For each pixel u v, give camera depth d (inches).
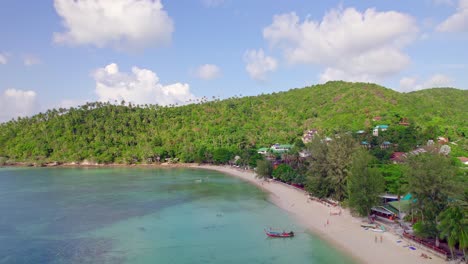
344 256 2433.6
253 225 3277.6
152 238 2930.6
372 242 2645.2
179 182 6245.1
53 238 2955.2
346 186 3681.1
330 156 3919.8
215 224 3334.2
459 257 2219.5
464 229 2055.9
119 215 3722.9
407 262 2223.2
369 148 6274.6
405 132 6638.8
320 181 4040.4
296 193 4758.9
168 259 2460.6
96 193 5098.4
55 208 4077.3
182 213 3794.3
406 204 3191.4
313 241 2778.1
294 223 3307.1
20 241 2881.4
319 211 3686.0
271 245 2714.1
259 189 5339.6
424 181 2472.9
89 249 2682.1
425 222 2468.0
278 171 5772.6
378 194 3132.4
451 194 2367.1
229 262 2388.0
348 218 3334.2
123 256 2534.5
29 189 5502.0
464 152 5413.4
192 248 2677.2
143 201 4468.5
